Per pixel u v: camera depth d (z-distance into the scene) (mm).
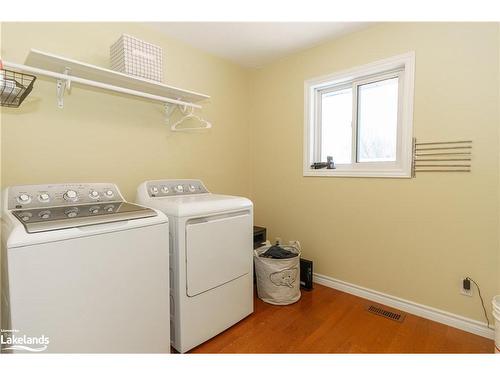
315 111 2627
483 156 1668
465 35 1699
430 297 1919
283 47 2480
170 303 1612
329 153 2625
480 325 1709
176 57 2305
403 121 1991
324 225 2504
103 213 1320
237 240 1872
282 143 2793
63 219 1178
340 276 2414
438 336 1718
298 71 2607
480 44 1650
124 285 1304
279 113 2801
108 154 1916
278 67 2775
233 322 1856
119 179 1981
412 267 1993
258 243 2615
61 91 1628
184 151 2418
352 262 2328
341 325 1866
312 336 1744
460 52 1721
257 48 2496
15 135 1531
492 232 1659
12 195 1367
